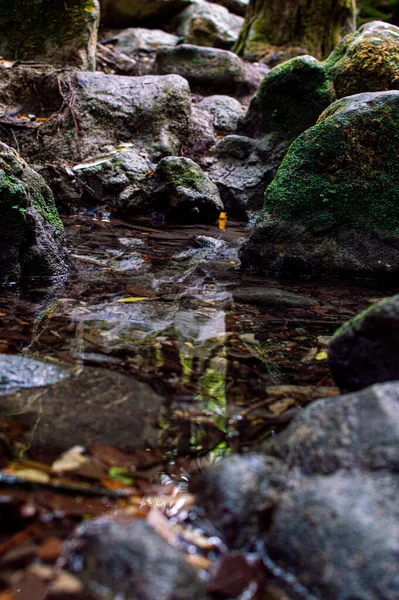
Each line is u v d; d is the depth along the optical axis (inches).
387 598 51.0
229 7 468.8
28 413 82.6
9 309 128.7
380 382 85.6
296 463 69.1
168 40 391.9
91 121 274.5
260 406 91.8
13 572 56.6
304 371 106.2
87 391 90.7
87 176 253.0
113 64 346.6
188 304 140.1
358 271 175.3
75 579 55.6
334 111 188.7
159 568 54.4
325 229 177.6
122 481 70.4
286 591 56.4
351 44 246.7
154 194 250.2
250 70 348.8
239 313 135.9
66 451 74.7
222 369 104.3
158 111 282.8
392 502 58.1
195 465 74.6
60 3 302.4
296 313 138.4
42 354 104.0
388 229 176.4
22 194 145.3
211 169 279.0
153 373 100.0
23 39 304.7
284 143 271.0
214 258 189.0
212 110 311.7
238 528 62.3
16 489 67.7
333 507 58.1
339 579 53.6
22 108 282.0
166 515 65.4
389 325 81.8
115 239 206.1
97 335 115.6
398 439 64.4
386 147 177.0
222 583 57.2
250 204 262.5
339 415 70.9
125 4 403.5
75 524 63.1
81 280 155.3
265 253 178.2
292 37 372.5
